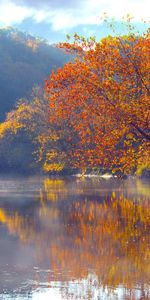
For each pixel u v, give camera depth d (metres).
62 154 102.75
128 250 37.47
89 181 111.19
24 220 53.09
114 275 30.53
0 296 26.73
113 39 43.69
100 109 43.34
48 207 64.50
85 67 43.12
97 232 45.34
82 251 37.34
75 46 44.53
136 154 45.28
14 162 162.38
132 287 28.25
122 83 42.84
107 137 44.44
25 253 36.84
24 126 159.88
